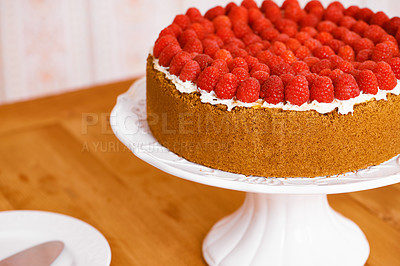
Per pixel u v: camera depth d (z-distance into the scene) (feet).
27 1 4.66
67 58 5.07
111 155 3.15
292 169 2.48
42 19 4.79
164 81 2.62
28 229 2.63
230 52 2.76
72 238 2.59
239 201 2.93
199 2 5.44
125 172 3.05
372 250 2.69
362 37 2.96
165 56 2.67
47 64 5.00
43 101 3.51
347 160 2.49
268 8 3.16
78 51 5.10
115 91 3.60
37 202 2.87
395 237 2.74
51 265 2.47
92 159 3.12
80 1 4.89
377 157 2.53
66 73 5.14
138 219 2.81
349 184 2.41
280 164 2.48
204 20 3.03
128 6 5.16
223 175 2.49
